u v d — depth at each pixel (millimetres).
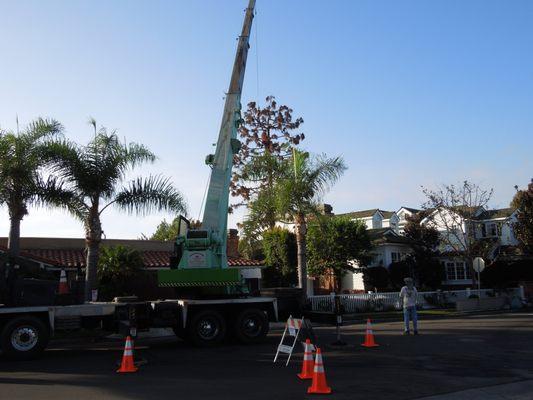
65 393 8844
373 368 10945
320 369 8742
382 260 41031
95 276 19922
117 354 13695
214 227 16219
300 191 24500
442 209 39188
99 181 19797
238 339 15438
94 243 20047
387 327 20344
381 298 29922
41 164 19578
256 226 26312
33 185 19219
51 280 14086
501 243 42750
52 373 10773
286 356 12789
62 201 19531
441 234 41188
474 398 8320
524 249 39219
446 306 32438
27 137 19359
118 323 14227
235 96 17594
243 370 10883
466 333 17438
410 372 10484
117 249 24391
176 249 16578
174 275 15422
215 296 15898
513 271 37844
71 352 14297
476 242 37750
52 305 13883
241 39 18578
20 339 12938
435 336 16656
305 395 8531
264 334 15758
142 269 25062
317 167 24984
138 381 9797
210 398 8352
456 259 41000
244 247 27422
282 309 16375
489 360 11922
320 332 18453
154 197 20500
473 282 36844
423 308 31438
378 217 58250
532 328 19094
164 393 8742
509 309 31547
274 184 25734
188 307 15164
